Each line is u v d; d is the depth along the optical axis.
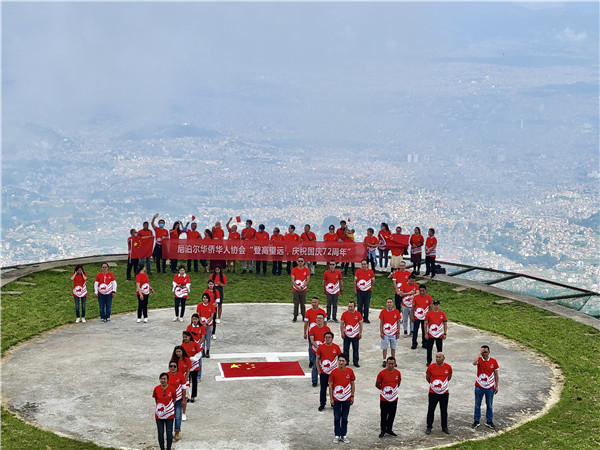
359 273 27.94
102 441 16.86
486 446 16.94
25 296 30.20
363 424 18.28
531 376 22.33
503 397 20.48
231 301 31.23
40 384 20.70
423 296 24.59
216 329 27.03
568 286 32.66
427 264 35.12
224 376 21.81
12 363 22.56
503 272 35.62
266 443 16.95
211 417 18.53
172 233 35.38
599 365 23.36
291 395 20.33
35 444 16.31
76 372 21.78
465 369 22.88
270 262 38.69
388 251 37.81
